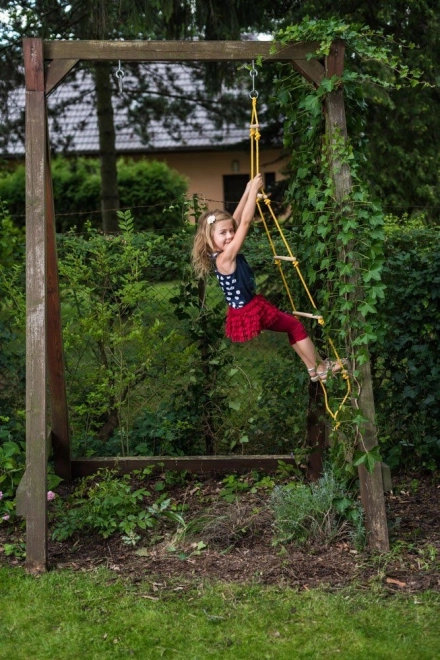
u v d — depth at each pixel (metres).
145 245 5.71
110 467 5.38
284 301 5.56
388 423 5.58
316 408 5.19
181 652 3.29
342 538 4.28
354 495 4.48
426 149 10.59
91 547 4.34
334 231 4.32
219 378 5.66
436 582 3.81
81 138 17.83
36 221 4.19
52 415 5.23
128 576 3.96
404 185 10.55
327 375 4.34
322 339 4.80
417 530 4.40
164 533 4.49
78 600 3.72
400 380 5.39
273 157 18.47
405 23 9.69
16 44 9.57
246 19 8.89
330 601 3.64
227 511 4.66
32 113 4.24
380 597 3.68
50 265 5.04
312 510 4.33
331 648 3.29
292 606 3.62
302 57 4.32
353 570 3.95
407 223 6.44
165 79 11.99
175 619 3.53
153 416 5.78
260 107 12.17
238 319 4.43
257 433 5.83
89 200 16.22
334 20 4.22
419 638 3.35
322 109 4.39
